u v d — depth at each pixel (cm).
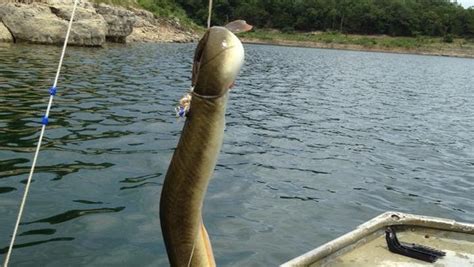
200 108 204
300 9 13438
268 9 13412
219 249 731
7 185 876
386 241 566
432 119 2331
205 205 906
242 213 883
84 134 1293
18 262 630
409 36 13500
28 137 1198
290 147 1441
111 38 5288
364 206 993
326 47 12631
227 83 200
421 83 4447
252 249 741
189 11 9219
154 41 6694
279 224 848
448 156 1548
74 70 2642
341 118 2084
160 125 1486
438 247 575
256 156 1295
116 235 730
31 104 1598
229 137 1489
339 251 538
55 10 4212
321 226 859
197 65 205
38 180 916
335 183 1134
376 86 3788
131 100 1898
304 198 1002
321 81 3769
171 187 215
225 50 196
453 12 13812
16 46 3662
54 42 4119
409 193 1121
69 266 632
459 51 12525
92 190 899
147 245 707
